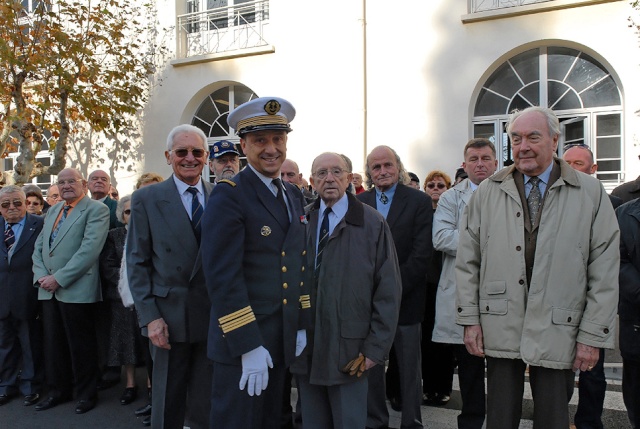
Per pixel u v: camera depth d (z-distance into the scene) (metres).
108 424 4.50
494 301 2.85
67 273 4.70
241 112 2.60
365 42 8.80
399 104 8.63
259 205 2.59
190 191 3.47
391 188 4.04
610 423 4.06
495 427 2.88
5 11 8.45
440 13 8.41
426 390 4.60
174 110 10.41
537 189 2.88
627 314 3.27
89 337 4.82
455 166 8.38
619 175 7.84
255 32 9.96
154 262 3.37
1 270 5.13
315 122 9.16
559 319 2.68
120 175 10.84
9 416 4.69
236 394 2.50
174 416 3.34
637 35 7.46
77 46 8.82
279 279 2.59
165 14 10.47
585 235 2.71
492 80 8.44
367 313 3.04
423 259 3.85
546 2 7.84
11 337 5.16
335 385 3.01
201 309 3.25
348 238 3.06
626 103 7.59
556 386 2.75
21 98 8.88
